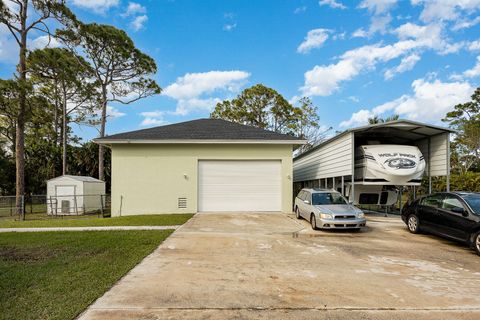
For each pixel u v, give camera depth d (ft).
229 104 111.65
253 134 46.14
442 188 59.31
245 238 25.77
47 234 27.04
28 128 103.91
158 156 43.60
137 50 83.87
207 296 12.82
